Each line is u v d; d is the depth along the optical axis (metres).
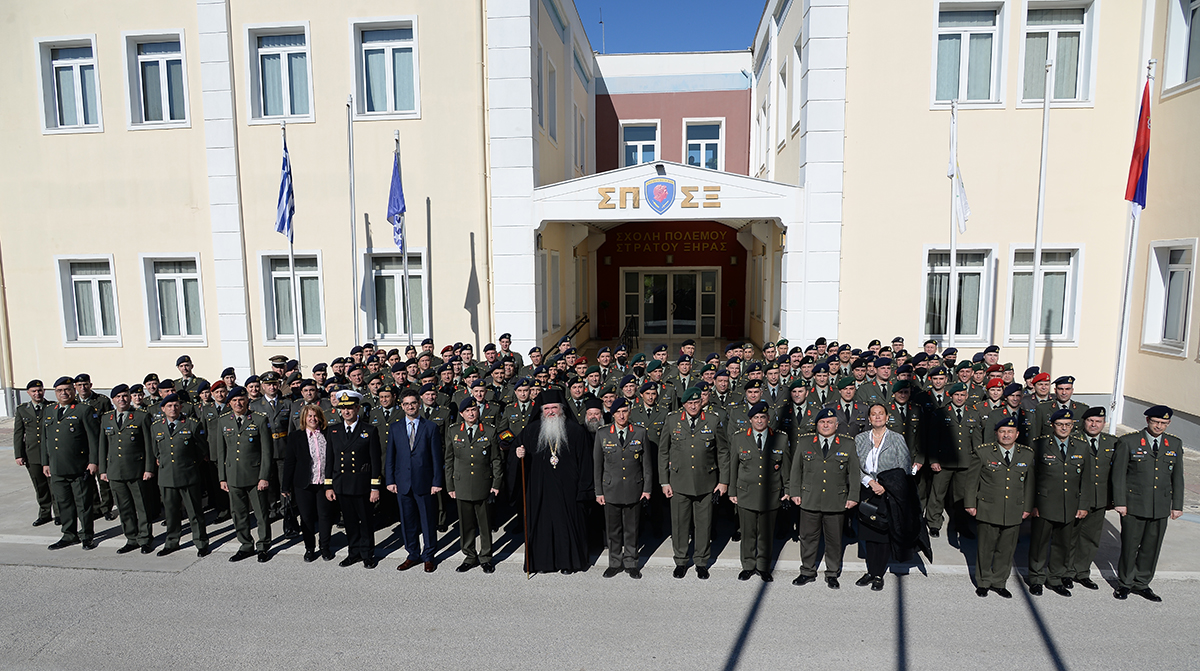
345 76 12.67
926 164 12.12
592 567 6.99
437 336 13.10
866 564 6.52
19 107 13.33
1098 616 5.77
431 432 6.89
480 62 12.48
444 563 7.13
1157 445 5.93
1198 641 5.36
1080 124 11.87
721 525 8.16
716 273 22.55
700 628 5.67
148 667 5.20
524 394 7.85
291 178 12.45
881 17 11.92
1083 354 12.24
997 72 12.01
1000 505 5.99
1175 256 11.23
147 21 12.84
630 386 8.28
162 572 6.95
